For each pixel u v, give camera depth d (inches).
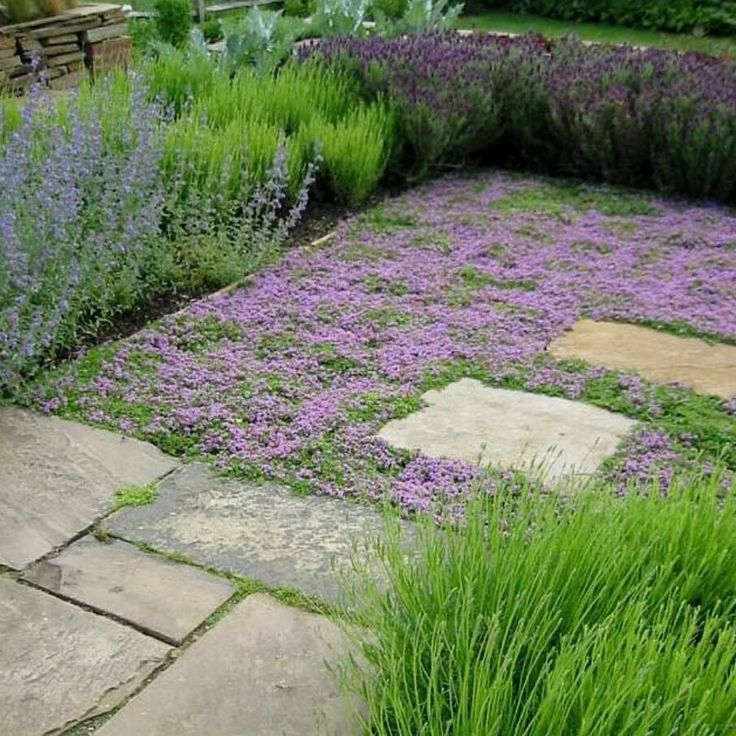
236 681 84.4
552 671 68.8
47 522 106.9
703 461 120.7
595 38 528.1
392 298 167.8
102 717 80.9
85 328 151.0
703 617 83.1
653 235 199.8
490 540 83.4
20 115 191.0
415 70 256.2
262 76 258.1
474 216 210.4
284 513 109.0
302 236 199.6
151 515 108.7
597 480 105.7
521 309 163.8
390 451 121.0
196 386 136.6
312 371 141.8
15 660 86.9
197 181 184.9
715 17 547.5
